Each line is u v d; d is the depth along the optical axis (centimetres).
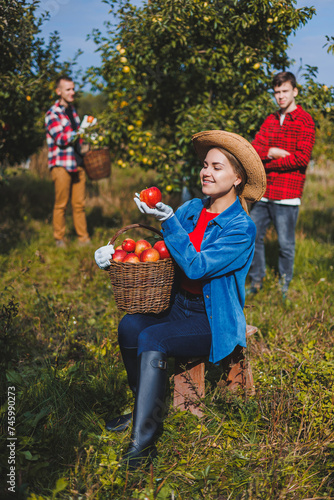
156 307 236
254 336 359
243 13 448
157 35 484
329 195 1064
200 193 586
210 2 461
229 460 228
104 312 420
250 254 246
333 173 1357
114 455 223
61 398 269
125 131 556
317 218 802
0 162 626
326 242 656
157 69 541
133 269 225
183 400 264
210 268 228
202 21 469
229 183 243
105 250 235
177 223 229
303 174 433
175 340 232
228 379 276
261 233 454
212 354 241
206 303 240
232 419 258
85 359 327
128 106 569
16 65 462
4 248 611
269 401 266
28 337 355
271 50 497
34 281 499
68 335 357
